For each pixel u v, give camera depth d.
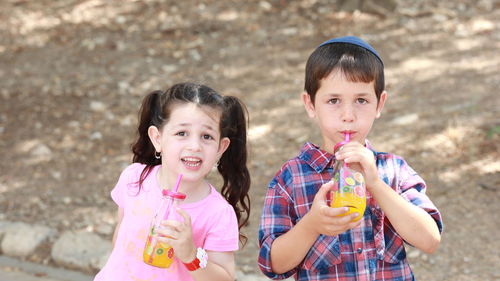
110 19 11.53
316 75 3.05
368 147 3.28
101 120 8.59
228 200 3.63
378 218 3.12
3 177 7.36
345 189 2.80
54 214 6.57
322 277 3.11
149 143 3.54
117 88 9.36
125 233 3.32
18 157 7.80
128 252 3.28
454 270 5.28
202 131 3.13
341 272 3.09
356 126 3.01
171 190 3.26
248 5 11.66
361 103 3.03
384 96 3.18
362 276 3.08
